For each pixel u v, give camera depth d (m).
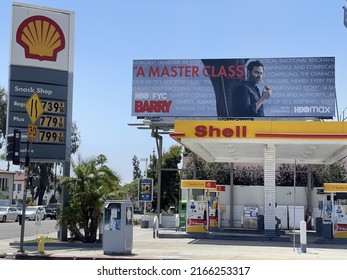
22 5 24.80
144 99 36.84
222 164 47.44
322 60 35.72
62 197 23.34
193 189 29.09
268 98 35.97
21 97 24.27
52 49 25.06
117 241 18.62
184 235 27.25
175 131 26.12
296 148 29.86
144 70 37.03
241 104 36.16
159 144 35.12
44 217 56.84
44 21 25.05
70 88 25.19
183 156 53.97
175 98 36.62
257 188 37.25
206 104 36.41
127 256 18.09
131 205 19.16
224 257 17.59
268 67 36.19
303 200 37.72
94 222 22.70
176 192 61.16
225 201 37.59
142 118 36.78
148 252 19.45
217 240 25.98
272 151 26.75
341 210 25.61
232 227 36.16
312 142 25.47
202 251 20.06
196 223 27.86
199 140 26.14
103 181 22.86
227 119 36.50
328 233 25.53
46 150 24.33
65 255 18.48
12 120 23.97
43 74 24.75
